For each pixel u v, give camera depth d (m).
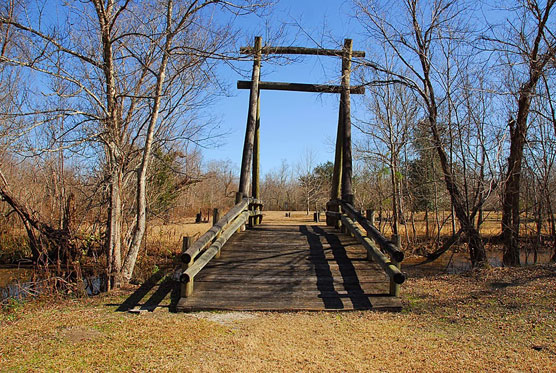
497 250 13.38
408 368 3.65
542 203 11.20
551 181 12.04
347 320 5.20
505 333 4.61
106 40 7.49
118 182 8.04
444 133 10.30
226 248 8.15
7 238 12.55
